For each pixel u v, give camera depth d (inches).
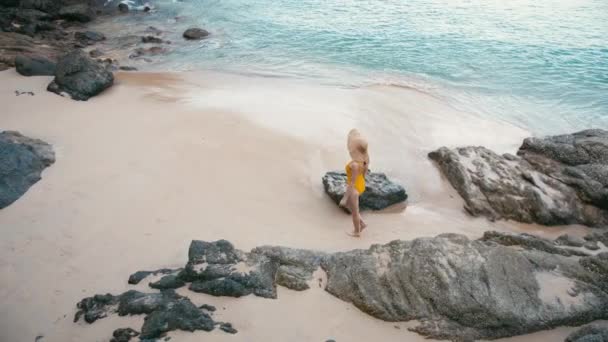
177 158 475.5
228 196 422.3
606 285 300.2
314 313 286.8
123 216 390.0
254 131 529.3
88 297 306.3
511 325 274.8
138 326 277.3
